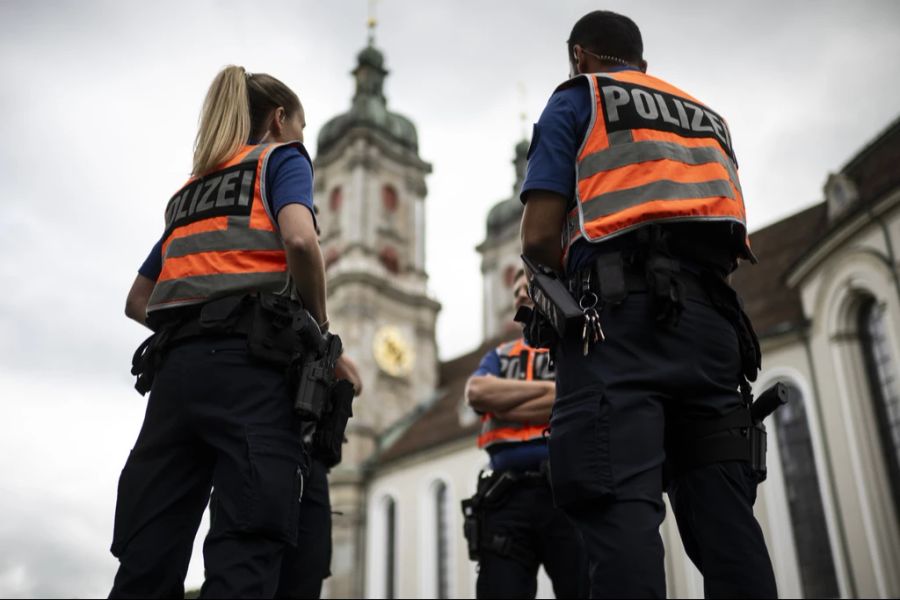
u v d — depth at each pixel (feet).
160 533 8.06
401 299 139.54
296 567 14.12
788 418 69.51
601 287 7.39
